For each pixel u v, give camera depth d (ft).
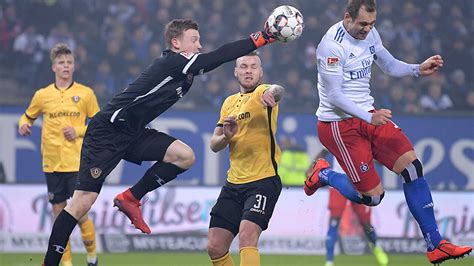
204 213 154.92
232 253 150.82
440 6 203.62
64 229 82.17
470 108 191.21
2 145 157.48
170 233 153.17
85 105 115.14
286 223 155.33
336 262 139.95
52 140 113.39
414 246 157.79
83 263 132.36
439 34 201.26
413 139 169.17
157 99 81.35
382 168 164.14
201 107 164.14
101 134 82.17
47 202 152.46
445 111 176.96
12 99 183.93
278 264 134.92
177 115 161.79
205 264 133.49
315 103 186.09
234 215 83.46
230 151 83.82
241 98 84.23
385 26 199.62
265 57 189.16
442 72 195.21
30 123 116.57
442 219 159.74
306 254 152.87
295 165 162.30
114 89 186.60
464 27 202.18
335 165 117.08
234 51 79.71
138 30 194.18
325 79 80.79
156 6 197.16
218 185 156.35
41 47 189.88
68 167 112.57
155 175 83.71
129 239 152.15
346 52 80.64
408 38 199.62
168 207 153.79
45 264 83.35
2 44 188.44
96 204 151.84
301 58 190.70
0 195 151.23
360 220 127.13
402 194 158.71
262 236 154.20
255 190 81.61
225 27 196.03
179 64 80.23
